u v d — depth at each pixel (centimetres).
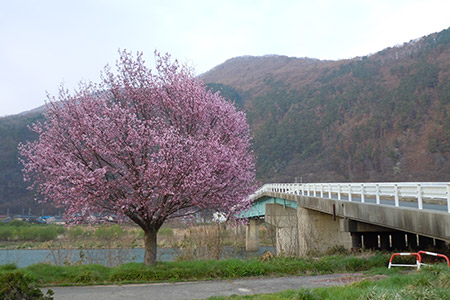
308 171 11288
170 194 1345
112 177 1440
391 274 1394
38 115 8238
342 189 2148
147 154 1396
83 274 1369
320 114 14125
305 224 2833
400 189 1495
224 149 1435
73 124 1430
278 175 11388
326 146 12256
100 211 1395
